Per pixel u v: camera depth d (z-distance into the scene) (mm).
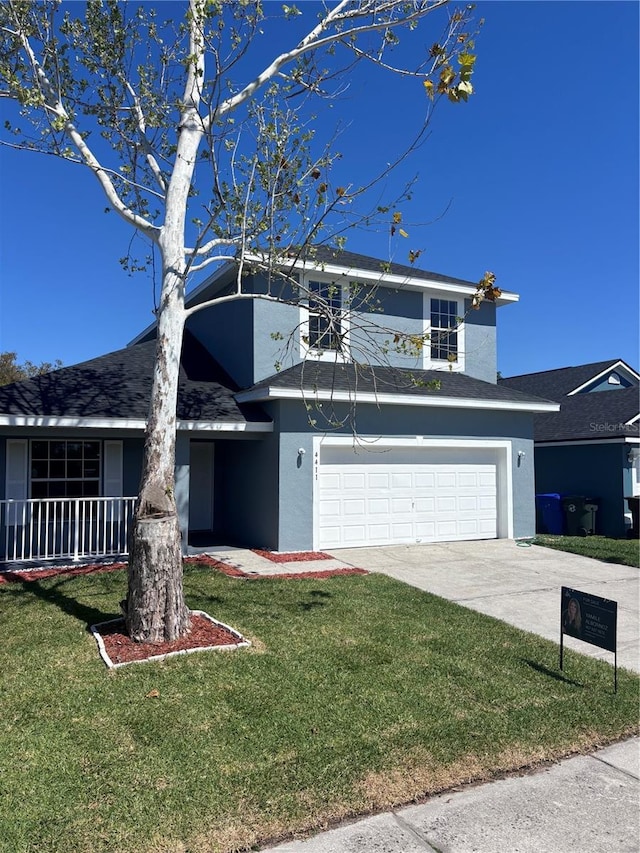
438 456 13711
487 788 3729
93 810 3301
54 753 3893
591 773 3936
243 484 13484
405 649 6125
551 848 3133
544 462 18234
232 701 4730
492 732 4398
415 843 3152
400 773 3799
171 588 6160
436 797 3615
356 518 12703
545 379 23281
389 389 12773
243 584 8938
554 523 16391
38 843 3021
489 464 14383
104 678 5125
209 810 3338
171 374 6434
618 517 15961
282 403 11945
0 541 10852
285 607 7641
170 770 3723
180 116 7102
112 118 7582
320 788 3592
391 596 8383
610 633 5273
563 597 5805
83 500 10609
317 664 5590
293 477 12008
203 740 4109
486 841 3178
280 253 7684
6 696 4766
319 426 12258
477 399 13523
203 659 5602
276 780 3652
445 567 10797
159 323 6523
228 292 14477
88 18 7359
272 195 7391
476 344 15836
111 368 13125
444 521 13711
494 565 11102
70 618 6977
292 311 13320
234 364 13961
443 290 14992
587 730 4508
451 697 4996
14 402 10508
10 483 10992
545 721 4621
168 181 7355
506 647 6363
